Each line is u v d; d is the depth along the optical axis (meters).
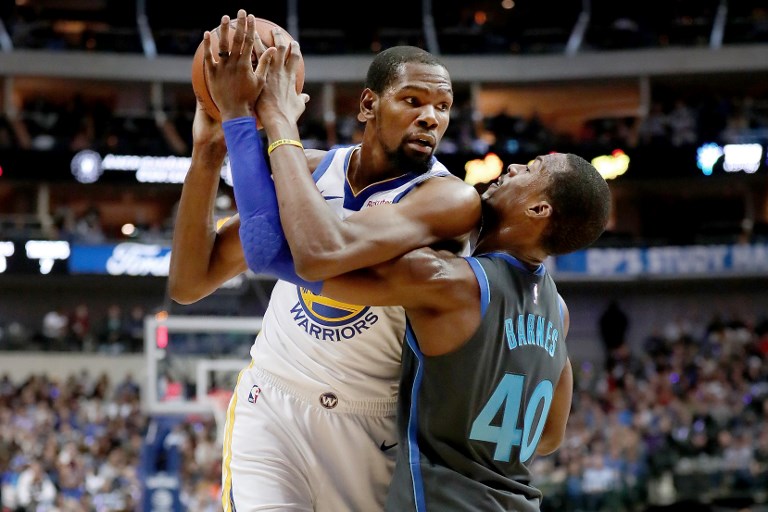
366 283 2.34
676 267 19.83
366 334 2.60
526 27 23.42
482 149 19.44
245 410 2.76
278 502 2.63
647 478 11.68
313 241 2.24
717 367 15.86
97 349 18.14
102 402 14.84
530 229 2.49
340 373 2.65
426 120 2.45
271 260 2.33
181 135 20.53
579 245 2.50
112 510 11.02
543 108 23.11
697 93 22.38
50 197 21.17
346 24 22.75
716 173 19.83
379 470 2.70
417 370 2.44
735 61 21.17
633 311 20.91
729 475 11.89
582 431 12.52
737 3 22.48
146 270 19.11
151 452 9.12
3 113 20.75
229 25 2.45
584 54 21.56
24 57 20.73
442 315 2.36
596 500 11.35
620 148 19.94
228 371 9.17
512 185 2.54
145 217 21.64
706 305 20.81
